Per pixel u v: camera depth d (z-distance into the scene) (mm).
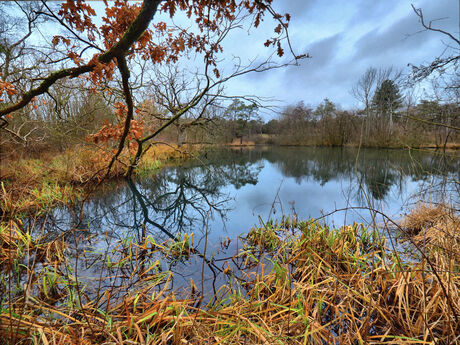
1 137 6027
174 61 3348
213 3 2020
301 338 1435
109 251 2799
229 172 10883
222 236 3480
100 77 2016
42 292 1938
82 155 6633
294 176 9758
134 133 3553
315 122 34906
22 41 3930
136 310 1732
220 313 1556
